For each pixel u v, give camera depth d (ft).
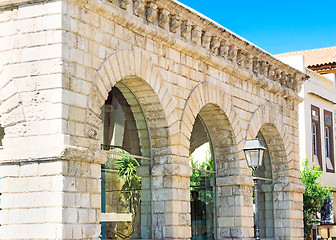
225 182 96.84
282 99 113.60
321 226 148.87
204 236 94.68
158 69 79.92
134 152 81.66
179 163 82.43
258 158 78.54
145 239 80.12
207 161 97.14
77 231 63.67
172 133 81.82
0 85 66.69
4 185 64.69
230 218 96.48
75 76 65.77
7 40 66.80
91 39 68.54
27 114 64.69
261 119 104.53
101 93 69.46
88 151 65.67
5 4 66.59
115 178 78.07
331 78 161.07
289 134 115.03
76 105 65.51
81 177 65.05
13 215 63.87
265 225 112.98
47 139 63.36
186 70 85.66
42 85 64.44
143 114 82.33
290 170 113.80
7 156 64.49
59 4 64.90
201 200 94.89
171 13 81.56
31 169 63.62
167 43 81.20
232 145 97.25
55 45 64.49
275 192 113.19
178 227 80.89
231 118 95.61
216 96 91.86
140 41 76.79
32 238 62.64
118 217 77.61
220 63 92.32
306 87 143.84
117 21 72.59
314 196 131.23
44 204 62.64
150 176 82.58
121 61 72.84
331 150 154.71
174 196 80.94
